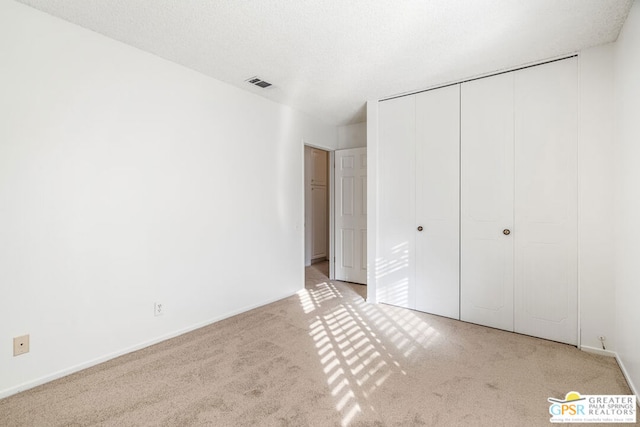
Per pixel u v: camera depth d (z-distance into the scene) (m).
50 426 1.55
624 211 2.02
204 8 1.88
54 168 1.96
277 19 1.99
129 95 2.32
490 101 2.78
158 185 2.50
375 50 2.38
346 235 4.55
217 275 2.96
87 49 2.10
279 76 2.88
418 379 1.98
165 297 2.55
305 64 2.63
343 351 2.36
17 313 1.83
